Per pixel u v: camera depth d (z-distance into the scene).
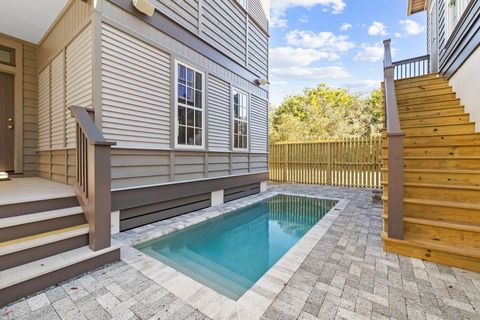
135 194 3.51
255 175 6.96
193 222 3.94
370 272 2.21
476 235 2.37
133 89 3.45
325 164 8.90
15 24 3.85
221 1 5.43
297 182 9.52
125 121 3.35
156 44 3.78
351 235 3.23
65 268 2.04
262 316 1.61
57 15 3.59
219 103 5.41
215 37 5.22
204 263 3.06
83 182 2.51
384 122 4.94
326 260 2.46
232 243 3.79
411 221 2.66
